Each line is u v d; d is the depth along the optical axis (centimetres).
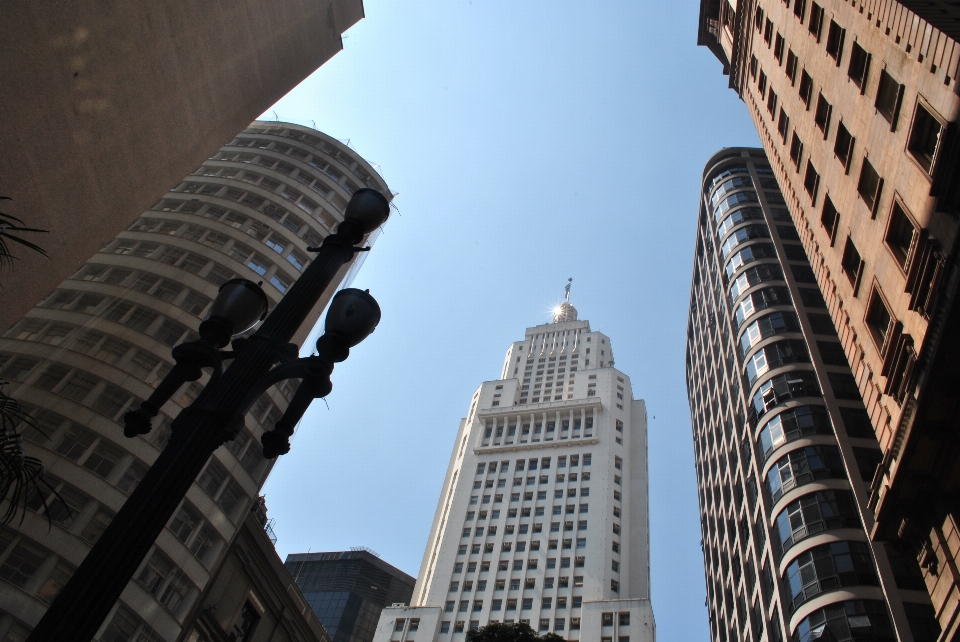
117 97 2528
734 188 8488
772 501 5250
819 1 3559
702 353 9119
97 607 559
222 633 3809
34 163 2200
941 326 2266
